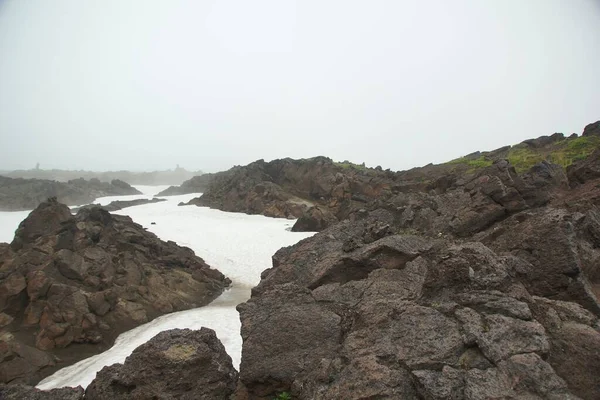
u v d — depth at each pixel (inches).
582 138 1379.2
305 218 1536.7
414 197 732.7
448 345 225.5
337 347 275.4
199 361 276.2
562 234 296.7
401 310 272.2
